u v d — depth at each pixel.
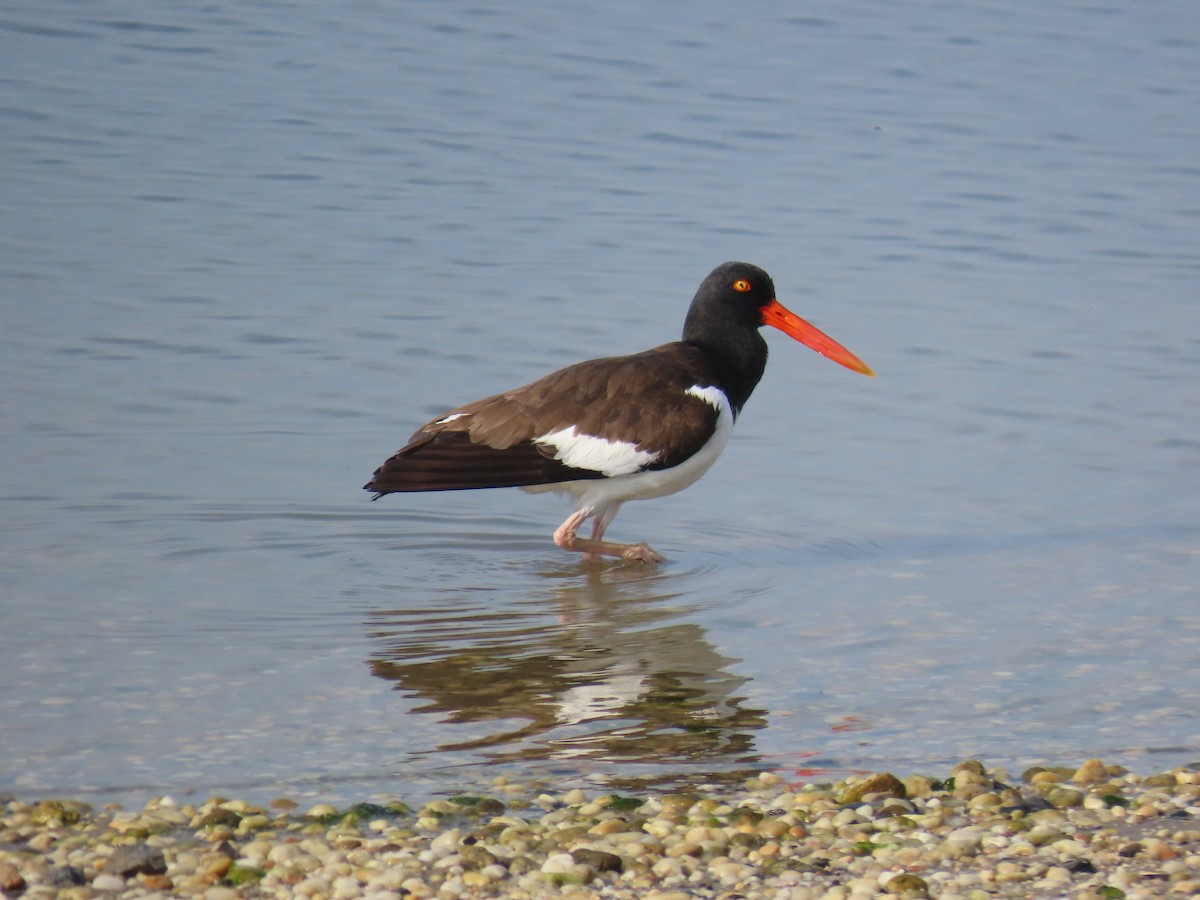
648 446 13.50
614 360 13.93
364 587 12.83
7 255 20.91
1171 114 29.47
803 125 28.25
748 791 9.20
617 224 23.23
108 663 11.09
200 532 13.93
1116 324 20.11
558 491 13.80
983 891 7.86
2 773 9.30
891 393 17.91
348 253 21.61
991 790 9.09
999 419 17.12
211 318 19.19
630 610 12.37
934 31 33.88
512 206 23.80
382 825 8.61
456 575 13.21
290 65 29.86
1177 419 17.08
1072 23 34.78
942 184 25.66
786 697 10.68
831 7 35.12
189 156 25.20
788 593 12.77
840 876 8.06
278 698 10.55
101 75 28.72
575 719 10.29
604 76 30.16
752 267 14.42
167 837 8.38
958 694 10.72
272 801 8.95
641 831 8.50
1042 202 24.92
